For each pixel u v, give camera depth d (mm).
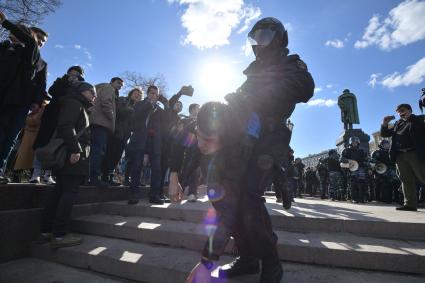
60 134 2877
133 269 2443
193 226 3209
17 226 3076
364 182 7621
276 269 1769
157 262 2436
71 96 3029
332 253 2336
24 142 4512
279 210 3771
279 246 2488
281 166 1794
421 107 4688
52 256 2965
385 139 8133
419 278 2090
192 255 2637
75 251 2807
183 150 4199
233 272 2082
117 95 5340
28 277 2557
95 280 2482
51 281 2469
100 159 4477
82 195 4027
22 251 3098
